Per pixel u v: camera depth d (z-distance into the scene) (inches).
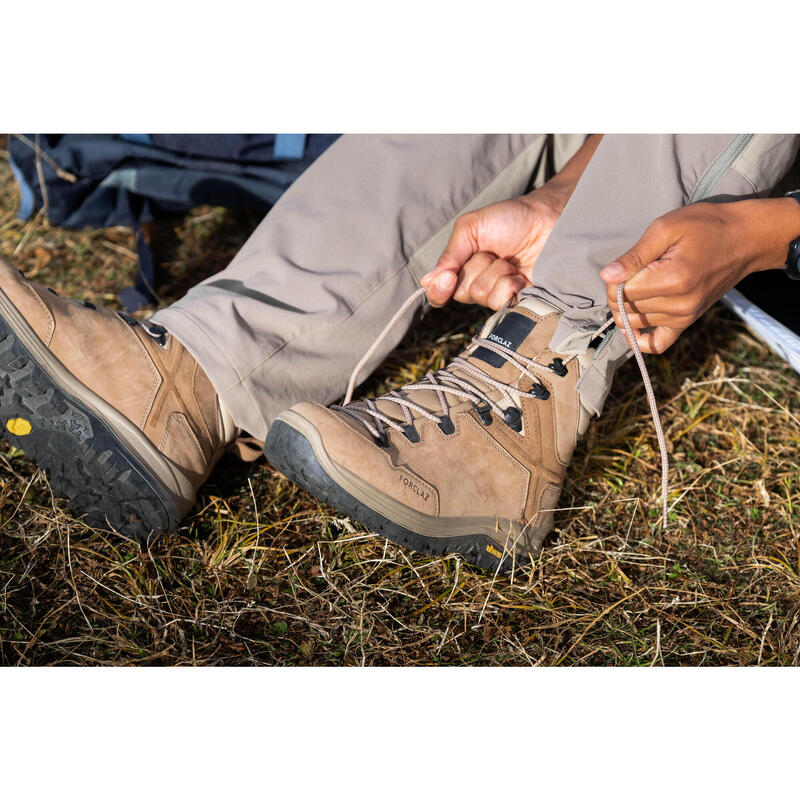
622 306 47.0
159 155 80.5
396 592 54.0
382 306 57.2
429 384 53.8
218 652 50.1
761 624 53.0
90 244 88.1
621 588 55.2
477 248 59.3
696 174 51.9
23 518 56.1
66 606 51.3
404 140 58.7
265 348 53.7
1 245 87.6
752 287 70.0
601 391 54.0
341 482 48.7
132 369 51.2
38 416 50.4
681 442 67.4
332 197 57.6
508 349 54.3
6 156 104.8
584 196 52.9
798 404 71.4
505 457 52.9
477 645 51.6
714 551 57.9
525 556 54.9
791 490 63.0
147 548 54.4
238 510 58.4
